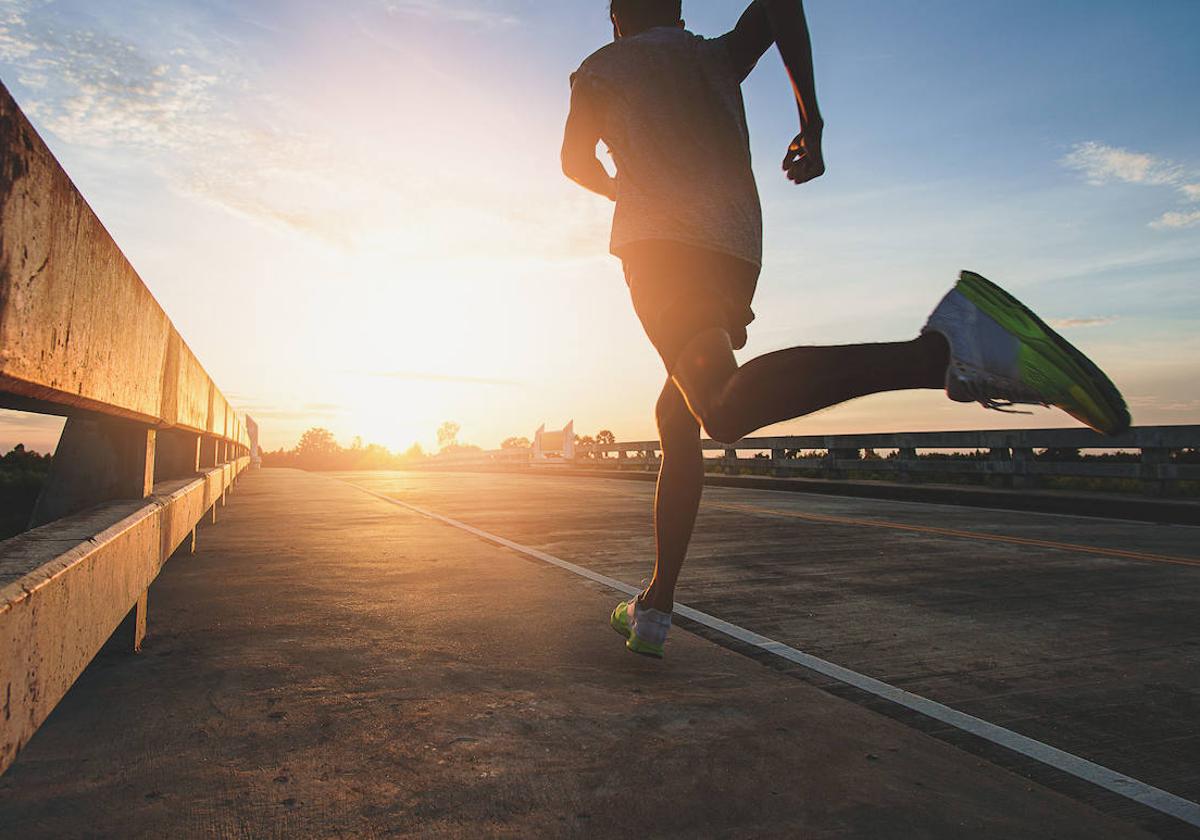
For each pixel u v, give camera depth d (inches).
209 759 66.3
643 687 89.5
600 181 93.9
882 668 105.8
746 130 84.2
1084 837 59.1
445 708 80.0
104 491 87.4
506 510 334.3
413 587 145.5
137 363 64.4
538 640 109.1
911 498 454.0
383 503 343.3
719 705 84.2
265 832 54.6
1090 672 105.8
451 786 62.4
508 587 147.5
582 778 64.7
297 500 359.9
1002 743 79.8
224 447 322.0
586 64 84.7
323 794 60.5
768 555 206.7
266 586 143.9
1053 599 152.4
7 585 39.1
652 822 57.8
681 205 76.1
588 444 959.6
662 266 75.7
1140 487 402.0
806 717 81.7
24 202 34.8
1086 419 49.8
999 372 49.9
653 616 98.3
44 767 64.1
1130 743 80.8
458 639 108.2
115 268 54.2
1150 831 61.1
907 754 73.1
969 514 334.0
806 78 74.5
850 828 58.3
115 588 62.2
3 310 32.7
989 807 63.2
